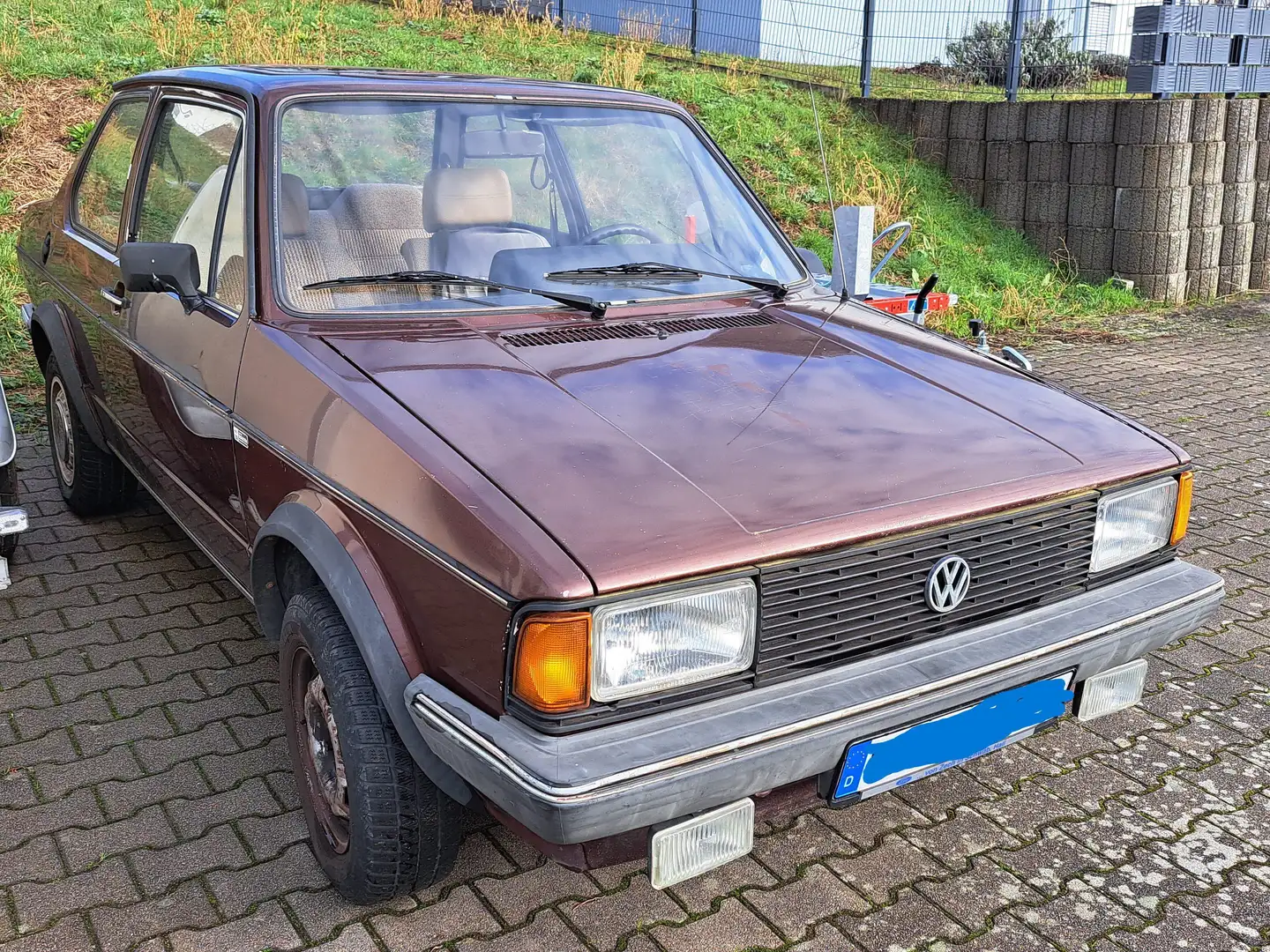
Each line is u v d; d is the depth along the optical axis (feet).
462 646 7.27
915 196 37.14
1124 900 9.37
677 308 10.82
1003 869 9.74
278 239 9.99
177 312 11.11
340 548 8.14
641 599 6.91
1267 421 23.12
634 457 7.86
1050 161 36.14
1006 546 8.48
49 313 15.03
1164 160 33.91
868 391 9.36
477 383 8.68
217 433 10.21
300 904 9.02
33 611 13.76
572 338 9.70
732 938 8.81
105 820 9.96
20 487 17.78
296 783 9.50
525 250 10.90
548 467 7.63
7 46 34.47
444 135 11.12
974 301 32.17
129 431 13.10
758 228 12.63
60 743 11.09
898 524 7.76
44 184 28.71
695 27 49.14
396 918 8.90
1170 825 10.40
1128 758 11.51
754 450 8.16
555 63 42.93
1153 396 24.93
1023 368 11.01
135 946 8.50
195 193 11.56
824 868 9.70
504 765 6.75
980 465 8.52
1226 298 36.27
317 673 8.92
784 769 7.23
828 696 7.45
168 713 11.66
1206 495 18.92
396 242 10.46
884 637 8.00
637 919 8.98
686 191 12.34
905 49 42.52
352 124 10.78
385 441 7.98
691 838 7.20
